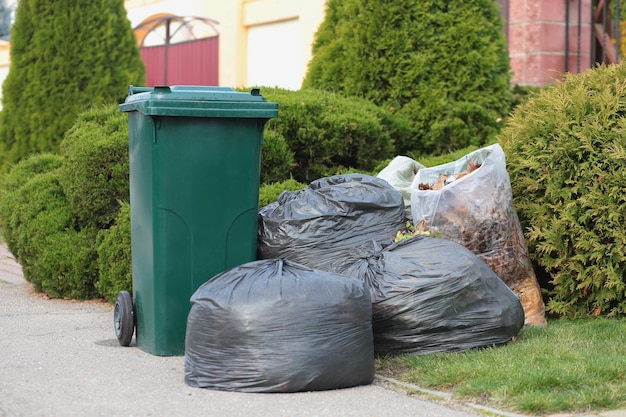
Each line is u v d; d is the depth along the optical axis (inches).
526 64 469.4
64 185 356.2
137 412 201.5
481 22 396.5
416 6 394.9
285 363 213.2
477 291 241.8
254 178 261.3
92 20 528.1
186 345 227.3
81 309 333.1
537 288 284.0
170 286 253.6
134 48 540.7
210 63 639.1
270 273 226.1
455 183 275.7
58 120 525.0
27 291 378.0
